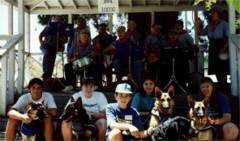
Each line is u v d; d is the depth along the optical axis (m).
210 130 5.26
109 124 5.45
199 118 5.17
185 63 8.45
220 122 5.55
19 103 5.93
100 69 8.91
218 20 8.70
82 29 9.21
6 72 7.50
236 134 5.55
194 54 8.71
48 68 9.27
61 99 7.89
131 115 5.58
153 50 8.72
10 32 9.70
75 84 8.93
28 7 11.29
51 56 9.33
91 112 6.02
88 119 5.63
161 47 8.66
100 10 8.44
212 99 5.73
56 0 11.09
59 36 9.48
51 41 9.37
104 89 8.92
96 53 9.01
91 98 6.11
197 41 11.17
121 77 8.77
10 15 9.70
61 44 9.54
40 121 5.61
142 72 7.95
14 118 5.64
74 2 11.28
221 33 8.58
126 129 5.31
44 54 9.30
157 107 5.43
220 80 8.71
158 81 8.60
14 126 5.79
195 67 9.80
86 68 8.53
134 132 5.25
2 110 7.47
